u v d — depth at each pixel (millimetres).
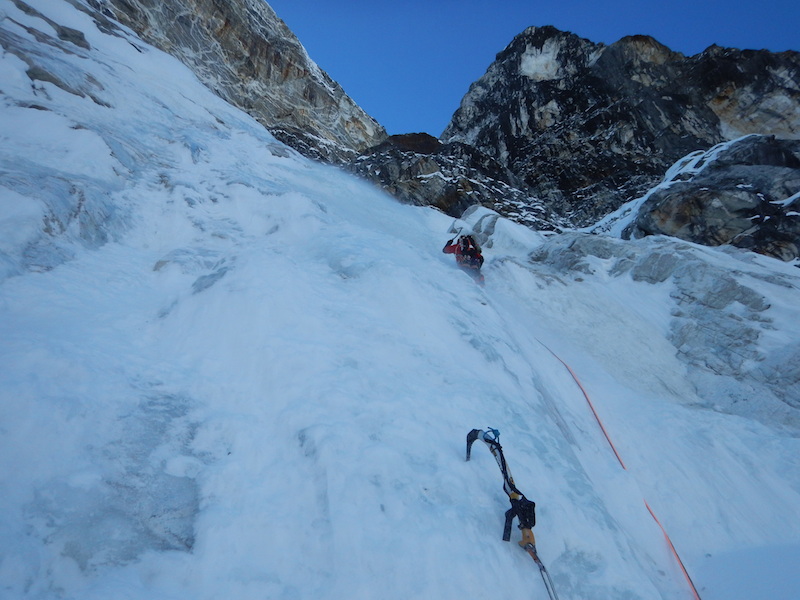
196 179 10930
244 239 9352
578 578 4055
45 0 16625
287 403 4914
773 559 5590
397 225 16938
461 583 3494
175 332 6004
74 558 3186
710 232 17703
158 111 14203
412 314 6793
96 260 7148
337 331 6074
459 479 4359
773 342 9508
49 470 3670
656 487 6707
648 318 11320
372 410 4863
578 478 5156
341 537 3602
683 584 5164
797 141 20469
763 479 7094
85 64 13461
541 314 11086
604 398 8414
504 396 5949
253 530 3672
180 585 3266
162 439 4348
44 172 7750
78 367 4641
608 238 14398
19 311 5441
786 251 16484
